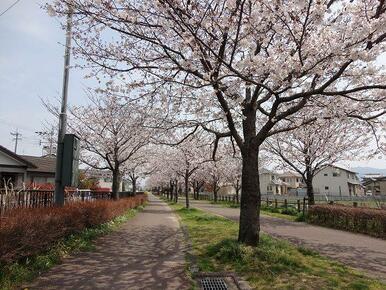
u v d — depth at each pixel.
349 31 7.17
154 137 12.66
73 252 7.98
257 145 9.01
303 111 11.03
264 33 8.12
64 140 9.73
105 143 19.25
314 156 20.00
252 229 8.61
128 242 10.05
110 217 13.37
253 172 8.91
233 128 9.23
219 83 8.08
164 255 8.38
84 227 10.12
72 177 9.60
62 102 9.88
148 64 8.89
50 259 6.85
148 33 8.28
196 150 24.83
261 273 6.66
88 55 8.79
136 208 24.80
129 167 27.31
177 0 6.82
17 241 5.68
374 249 10.25
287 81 7.45
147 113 10.88
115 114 17.83
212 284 6.25
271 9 7.02
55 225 7.32
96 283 5.80
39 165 30.30
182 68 7.80
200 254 8.54
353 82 8.31
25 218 6.06
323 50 7.31
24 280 5.58
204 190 86.12
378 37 6.91
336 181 63.81
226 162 37.16
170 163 32.34
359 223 14.30
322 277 6.53
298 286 5.95
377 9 6.69
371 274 7.13
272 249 8.04
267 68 7.46
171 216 20.56
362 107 9.93
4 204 7.48
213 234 11.77
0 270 5.29
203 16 7.05
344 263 8.14
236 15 7.46
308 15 6.68
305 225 16.72
